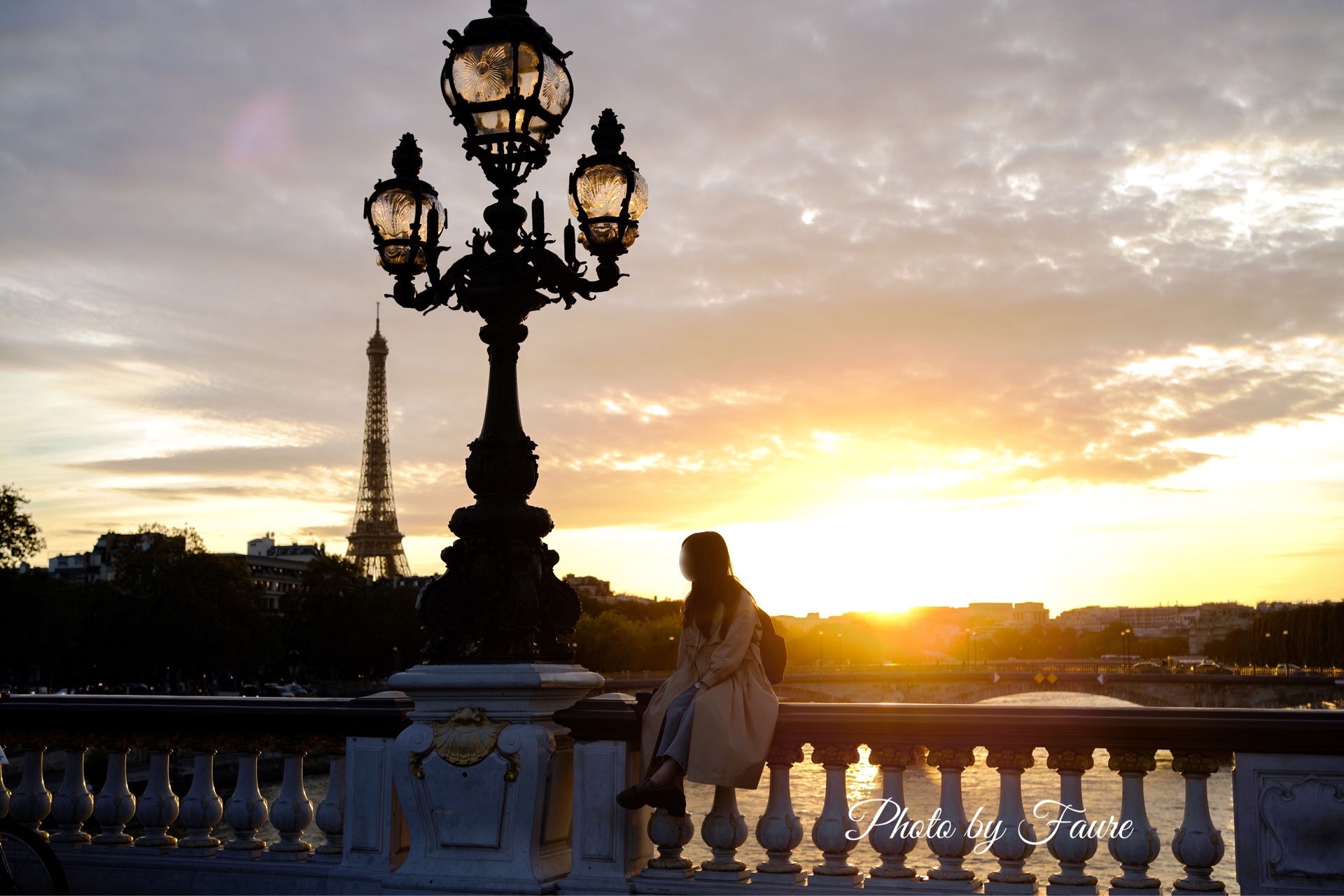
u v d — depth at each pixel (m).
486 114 8.36
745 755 7.62
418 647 133.62
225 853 9.17
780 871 8.03
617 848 8.23
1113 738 7.49
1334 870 7.22
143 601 99.19
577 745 8.38
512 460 8.26
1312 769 7.30
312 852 9.15
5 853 8.21
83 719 9.44
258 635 105.88
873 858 18.66
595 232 8.41
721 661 7.67
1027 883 7.66
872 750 7.95
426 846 8.38
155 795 9.37
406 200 8.52
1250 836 7.38
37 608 75.94
